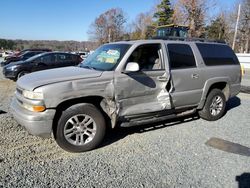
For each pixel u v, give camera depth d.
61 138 4.29
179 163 4.14
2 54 48.03
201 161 4.23
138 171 3.88
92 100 4.64
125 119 4.83
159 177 3.72
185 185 3.55
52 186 3.46
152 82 5.04
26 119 4.12
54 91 4.12
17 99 4.58
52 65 13.76
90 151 4.52
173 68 5.40
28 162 4.06
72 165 4.01
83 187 3.45
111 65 4.82
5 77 13.38
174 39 6.04
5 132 5.19
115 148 4.66
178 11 54.12
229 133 5.50
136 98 4.89
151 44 5.23
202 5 52.53
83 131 4.45
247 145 4.89
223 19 59.72
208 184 3.59
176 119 6.34
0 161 4.06
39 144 4.72
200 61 5.90
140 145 4.80
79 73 4.58
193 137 5.24
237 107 7.79
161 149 4.64
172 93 5.38
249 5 56.03
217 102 6.35
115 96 4.64
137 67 4.58
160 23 63.44
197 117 6.56
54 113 4.18
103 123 4.57
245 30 57.34
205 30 55.84
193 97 5.76
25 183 3.50
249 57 27.94
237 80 6.79
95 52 5.75
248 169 4.02
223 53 6.54
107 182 3.57
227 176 3.80
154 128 5.68
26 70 13.12
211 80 6.06
